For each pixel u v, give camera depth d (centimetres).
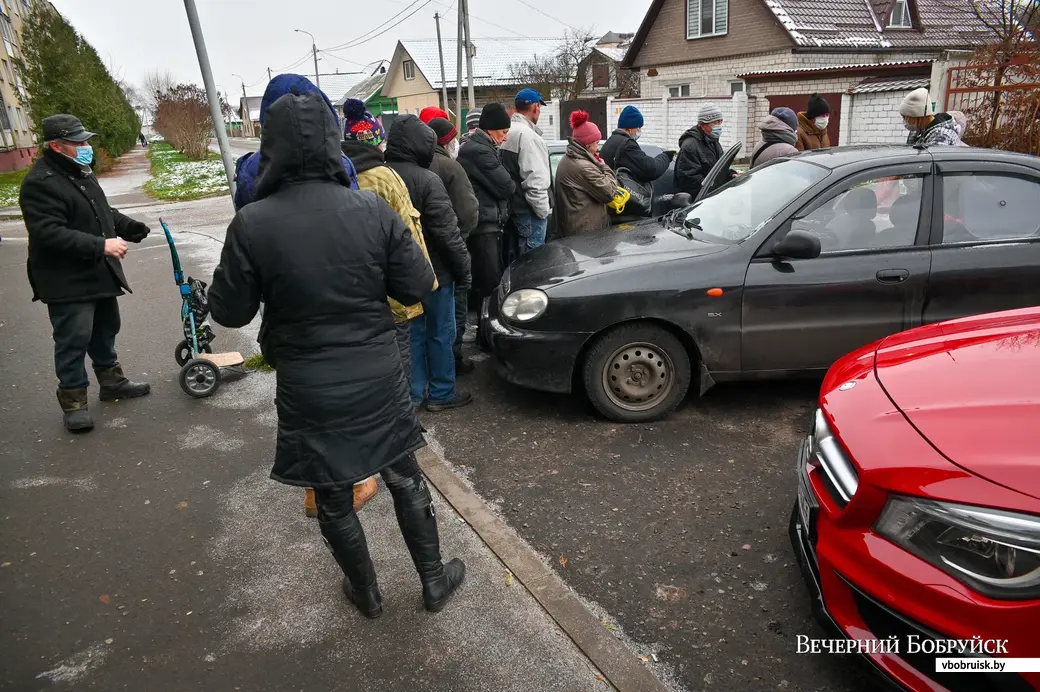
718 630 266
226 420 470
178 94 5366
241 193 355
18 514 363
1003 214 422
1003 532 185
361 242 241
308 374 241
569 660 255
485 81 4700
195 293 505
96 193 459
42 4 3650
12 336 684
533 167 589
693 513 340
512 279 464
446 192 434
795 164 466
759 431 422
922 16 2434
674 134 2217
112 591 302
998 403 223
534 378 431
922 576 196
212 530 345
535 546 321
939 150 434
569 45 4016
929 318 420
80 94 3509
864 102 1702
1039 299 419
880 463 214
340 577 307
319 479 245
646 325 421
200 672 255
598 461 393
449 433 436
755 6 2366
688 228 477
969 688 196
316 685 248
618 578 297
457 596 291
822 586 232
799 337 420
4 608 292
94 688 249
